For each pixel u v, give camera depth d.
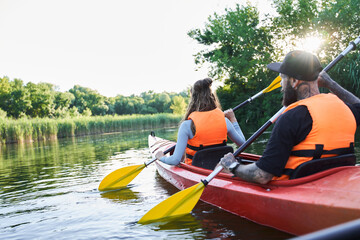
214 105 3.04
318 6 17.33
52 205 3.27
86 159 7.11
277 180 1.92
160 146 5.43
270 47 18.53
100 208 3.02
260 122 15.73
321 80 2.23
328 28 15.94
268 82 16.70
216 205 2.61
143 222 2.49
